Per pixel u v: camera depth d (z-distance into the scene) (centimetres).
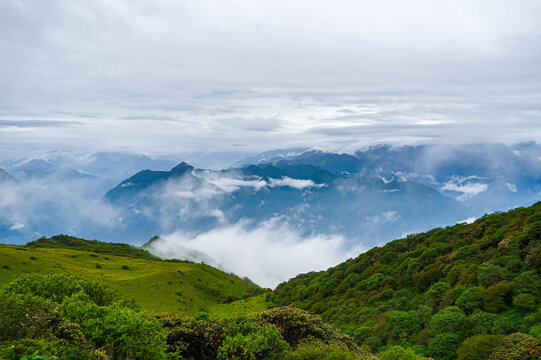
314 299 11106
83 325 2216
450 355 4550
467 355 4197
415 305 6769
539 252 5678
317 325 3234
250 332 2788
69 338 1848
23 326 1708
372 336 5916
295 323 3144
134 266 12850
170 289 10469
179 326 3058
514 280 5350
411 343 5334
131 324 2203
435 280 7538
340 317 7962
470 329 4791
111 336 2158
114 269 11669
